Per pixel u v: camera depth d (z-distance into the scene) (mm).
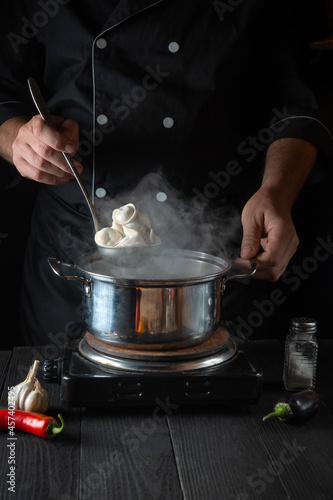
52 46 1735
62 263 1252
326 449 1068
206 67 1670
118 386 1167
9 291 2508
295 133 1750
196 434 1111
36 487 942
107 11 1685
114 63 1659
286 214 1521
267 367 1438
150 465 1007
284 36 1812
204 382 1183
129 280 1158
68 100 1732
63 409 1202
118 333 1204
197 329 1223
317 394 1186
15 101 1799
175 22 1641
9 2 1771
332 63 1965
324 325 2461
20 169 1573
